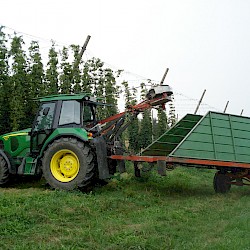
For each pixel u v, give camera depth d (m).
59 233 5.28
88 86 15.59
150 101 9.46
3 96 13.45
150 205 7.75
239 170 9.78
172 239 5.20
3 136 9.62
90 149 8.45
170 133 10.62
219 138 9.13
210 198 8.88
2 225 5.35
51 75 14.39
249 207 7.61
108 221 6.11
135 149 20.42
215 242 5.04
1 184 9.23
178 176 12.79
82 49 15.52
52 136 8.70
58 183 8.41
